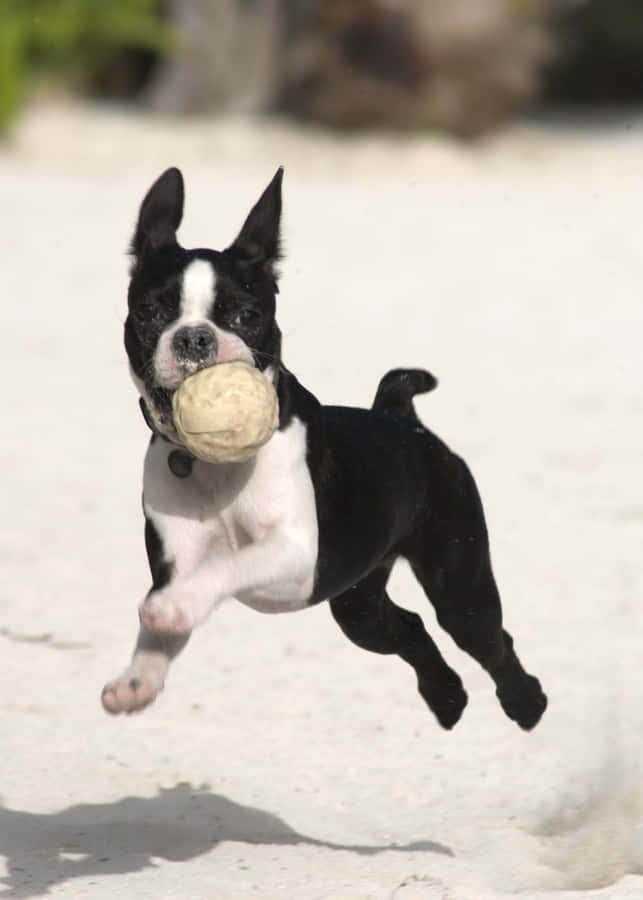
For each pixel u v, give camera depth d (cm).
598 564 1341
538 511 1483
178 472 739
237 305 741
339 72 4025
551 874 807
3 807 891
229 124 4166
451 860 813
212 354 717
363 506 810
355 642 927
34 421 1809
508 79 4097
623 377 2020
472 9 4006
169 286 737
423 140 4003
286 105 4247
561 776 953
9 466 1633
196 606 686
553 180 3722
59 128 4028
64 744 993
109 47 4428
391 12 3966
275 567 725
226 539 764
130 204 3256
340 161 3812
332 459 798
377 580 902
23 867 795
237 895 754
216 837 861
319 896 751
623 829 877
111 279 2617
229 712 1055
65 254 2794
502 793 934
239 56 4244
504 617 1223
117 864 805
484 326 2305
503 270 2716
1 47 3881
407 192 3512
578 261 2789
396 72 4016
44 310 2400
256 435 701
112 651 1158
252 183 3472
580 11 5269
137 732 1020
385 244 2925
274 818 896
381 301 2469
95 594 1274
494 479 1573
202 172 3628
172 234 793
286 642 1189
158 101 4309
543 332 2272
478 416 1814
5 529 1434
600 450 1684
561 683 1096
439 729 1030
